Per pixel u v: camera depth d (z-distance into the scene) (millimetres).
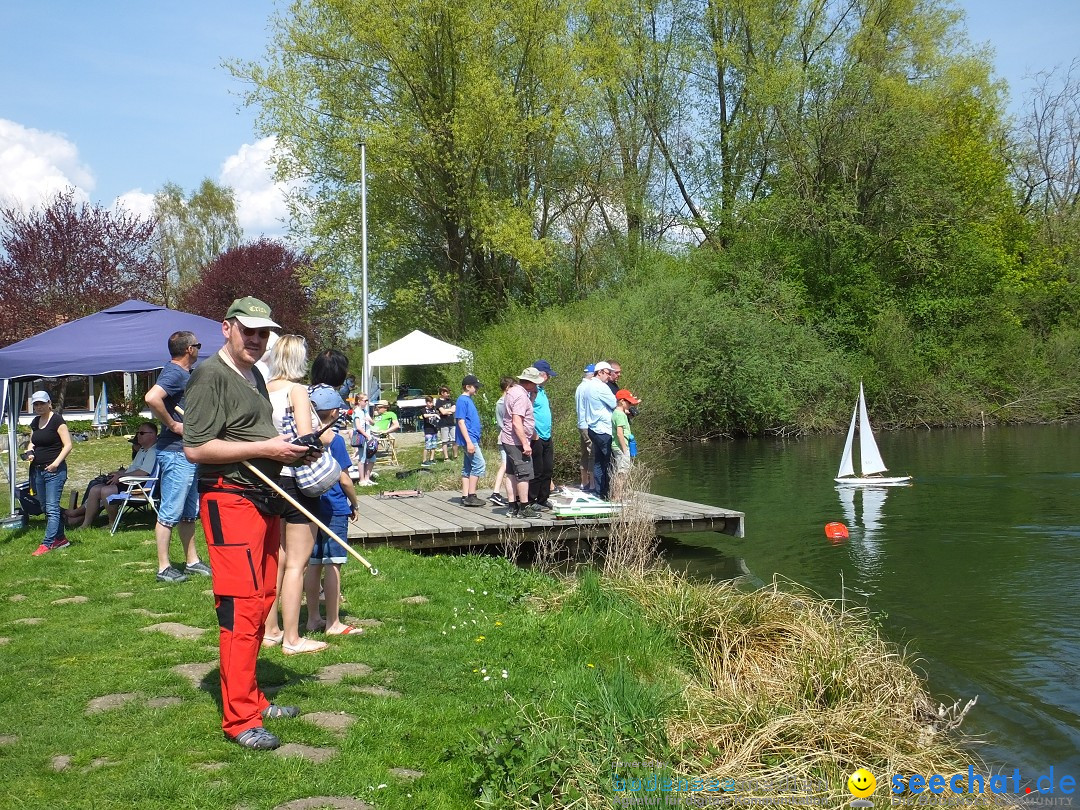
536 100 28766
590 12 31609
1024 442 26906
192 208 61812
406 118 27375
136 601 7098
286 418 5480
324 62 27344
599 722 4602
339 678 5297
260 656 5645
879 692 5684
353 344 44156
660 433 25984
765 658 6266
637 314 29281
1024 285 36344
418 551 10320
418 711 4766
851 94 33156
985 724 5887
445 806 3771
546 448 11820
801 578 10273
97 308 34594
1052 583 9906
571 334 23812
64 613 6746
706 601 7051
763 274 33688
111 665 5410
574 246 31625
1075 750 5445
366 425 16250
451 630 6406
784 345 31688
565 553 10867
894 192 33281
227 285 44000
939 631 8125
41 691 4938
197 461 4223
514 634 6367
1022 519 14055
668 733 4723
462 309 30438
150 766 3963
